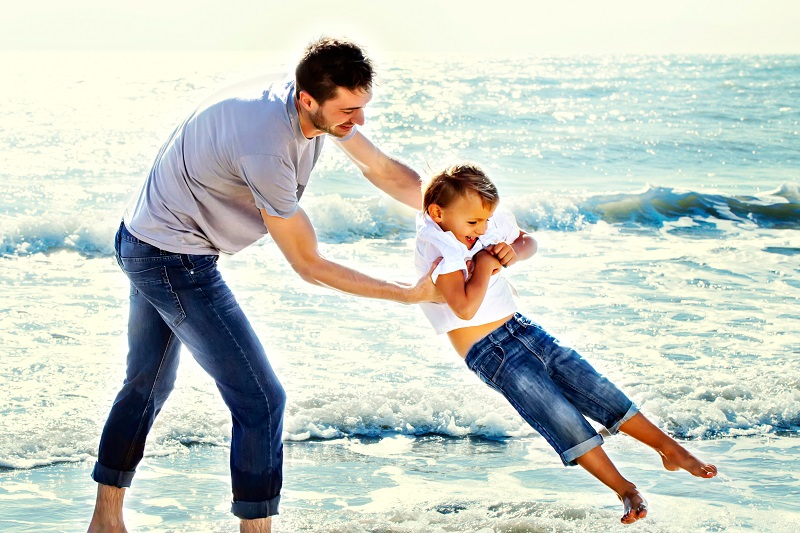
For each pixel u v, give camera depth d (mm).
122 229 3135
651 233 11211
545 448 4629
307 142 2959
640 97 28328
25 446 4340
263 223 3078
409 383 5363
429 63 48562
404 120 22719
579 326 6637
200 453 4469
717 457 4461
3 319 6715
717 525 3619
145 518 3707
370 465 4352
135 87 31688
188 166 2912
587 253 9680
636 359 5844
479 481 4152
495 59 55969
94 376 5422
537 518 3645
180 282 3006
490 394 5168
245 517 3059
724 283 8141
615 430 3234
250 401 3035
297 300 7355
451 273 3105
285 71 3086
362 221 10852
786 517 3711
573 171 16500
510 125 22047
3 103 25359
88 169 15031
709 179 15820
